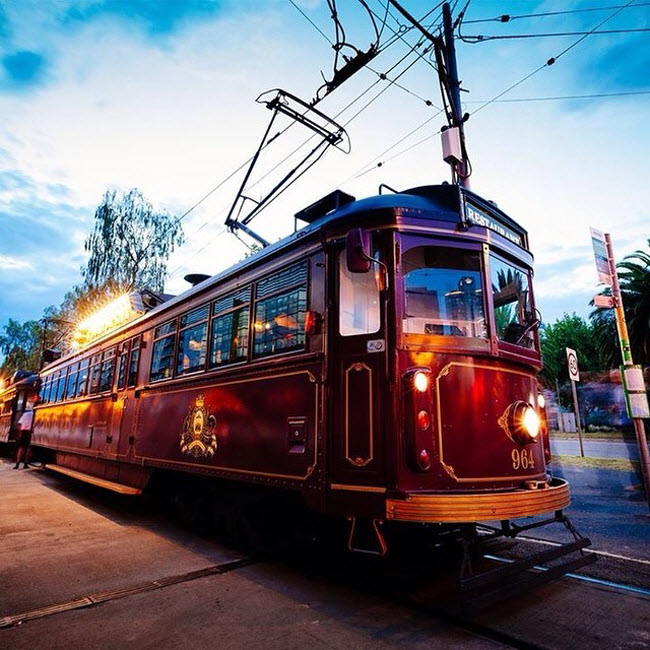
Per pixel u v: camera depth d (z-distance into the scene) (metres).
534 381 4.56
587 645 2.96
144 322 8.15
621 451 16.53
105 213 24.55
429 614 3.47
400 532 4.24
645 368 22.20
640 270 21.28
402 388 3.66
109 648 2.96
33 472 13.94
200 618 3.39
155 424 6.98
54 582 4.18
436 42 7.64
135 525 6.69
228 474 5.07
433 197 4.41
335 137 6.98
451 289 4.08
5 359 44.94
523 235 5.13
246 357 5.20
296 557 4.93
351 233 3.74
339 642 3.02
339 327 4.10
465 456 3.67
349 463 3.77
